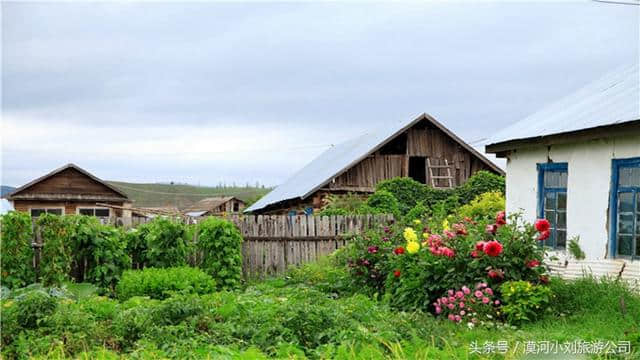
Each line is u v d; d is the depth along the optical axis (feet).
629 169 36.06
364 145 103.91
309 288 42.52
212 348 22.85
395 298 36.22
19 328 25.96
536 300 30.66
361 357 21.58
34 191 114.42
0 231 45.75
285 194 105.81
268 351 23.49
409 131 96.89
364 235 44.37
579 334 26.00
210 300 30.71
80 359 22.97
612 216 36.86
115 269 46.52
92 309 30.25
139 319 26.37
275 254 54.90
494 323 29.89
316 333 24.72
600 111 39.37
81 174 117.19
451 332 27.84
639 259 35.24
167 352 23.32
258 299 32.42
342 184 92.99
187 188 260.62
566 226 40.78
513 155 46.21
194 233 50.65
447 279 33.83
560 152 41.24
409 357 22.11
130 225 52.65
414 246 35.29
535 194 43.39
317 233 55.77
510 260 33.27
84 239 46.26
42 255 46.09
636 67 45.80
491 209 63.57
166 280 42.09
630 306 29.60
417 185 82.23
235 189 264.31
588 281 34.04
